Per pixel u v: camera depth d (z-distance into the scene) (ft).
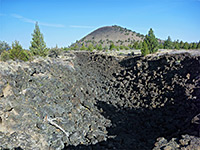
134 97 72.49
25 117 33.19
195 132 36.37
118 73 99.04
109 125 51.13
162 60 83.10
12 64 46.37
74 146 36.42
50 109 40.78
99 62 126.21
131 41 356.18
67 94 54.95
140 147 40.06
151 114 56.65
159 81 73.67
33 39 82.43
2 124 29.01
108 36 403.75
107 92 80.38
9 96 34.45
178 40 198.90
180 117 48.03
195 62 70.08
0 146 24.98
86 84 77.66
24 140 28.73
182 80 64.95
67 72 75.31
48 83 52.06
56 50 106.83
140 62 93.81
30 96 39.40
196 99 50.72
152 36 119.65
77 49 218.18
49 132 34.96
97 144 40.27
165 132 44.91
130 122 53.78
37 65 57.36
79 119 46.42
